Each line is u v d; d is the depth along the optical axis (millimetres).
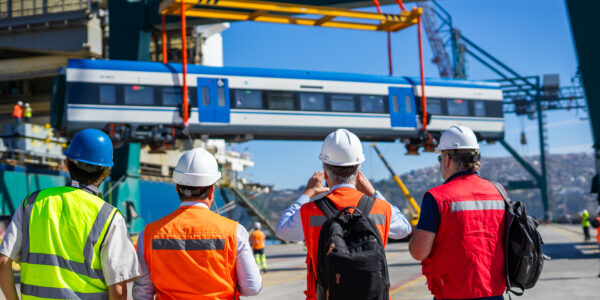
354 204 3303
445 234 3395
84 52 36312
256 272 3240
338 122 26781
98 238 2955
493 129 29938
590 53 26516
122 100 23578
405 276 15727
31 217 2984
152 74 24281
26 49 36875
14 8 38562
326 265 2969
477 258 3334
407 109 28125
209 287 3094
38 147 29500
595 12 26500
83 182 3156
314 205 3309
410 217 42750
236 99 25266
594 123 26703
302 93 26469
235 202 49906
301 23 26219
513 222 3396
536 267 3367
